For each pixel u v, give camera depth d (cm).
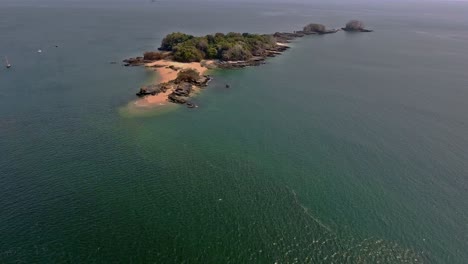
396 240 5491
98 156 7450
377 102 11088
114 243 5231
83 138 8188
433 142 8475
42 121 8962
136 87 11712
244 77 13400
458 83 13400
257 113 9969
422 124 9488
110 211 5866
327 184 6788
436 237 5556
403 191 6625
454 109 10600
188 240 5362
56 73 13025
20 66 13775
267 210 6047
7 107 9738
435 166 7450
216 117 9606
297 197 6397
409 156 7825
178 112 9838
